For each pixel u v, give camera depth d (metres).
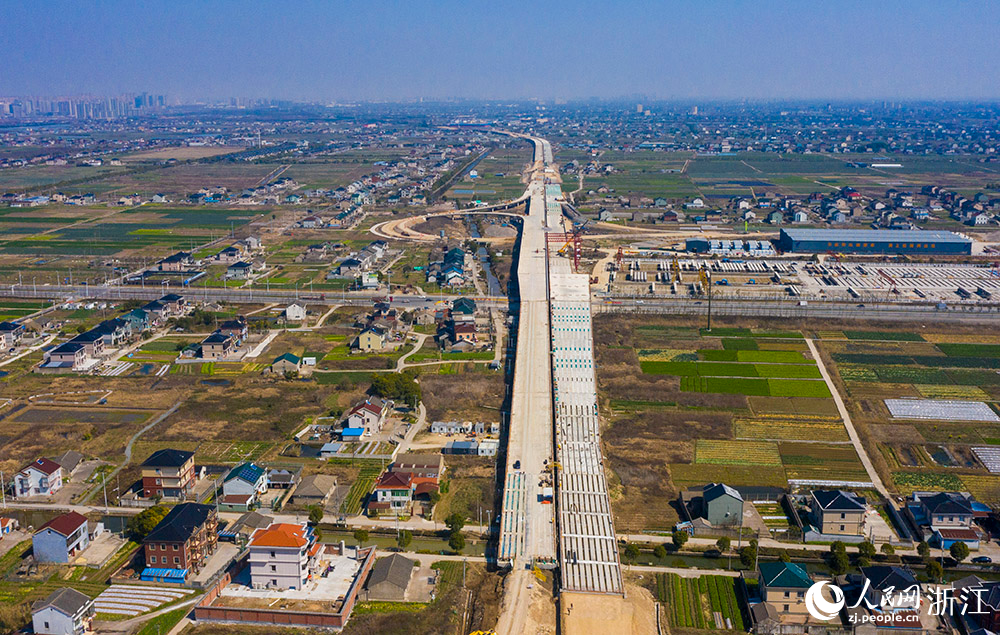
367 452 155.00
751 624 105.69
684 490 140.38
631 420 169.75
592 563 118.62
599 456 151.75
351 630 104.12
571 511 132.62
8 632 103.50
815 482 143.00
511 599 109.81
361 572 115.06
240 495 136.75
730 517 129.38
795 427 165.38
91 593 112.12
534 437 158.62
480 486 143.00
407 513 134.50
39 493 140.25
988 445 156.88
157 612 108.19
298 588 111.62
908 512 131.00
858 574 115.25
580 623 105.38
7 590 112.56
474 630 104.69
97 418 170.00
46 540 118.94
